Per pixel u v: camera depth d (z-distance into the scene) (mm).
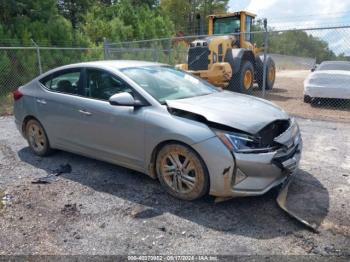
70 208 3715
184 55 15562
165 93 4219
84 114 4523
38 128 5344
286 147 3637
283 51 13695
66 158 5348
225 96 4441
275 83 17594
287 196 3896
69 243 3080
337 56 11266
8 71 12500
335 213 3494
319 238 3066
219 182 3463
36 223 3426
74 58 14852
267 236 3117
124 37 22406
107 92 4398
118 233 3223
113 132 4238
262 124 3523
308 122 7945
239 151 3387
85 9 24547
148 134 3887
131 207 3717
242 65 12031
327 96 9812
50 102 4977
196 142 3512
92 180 4461
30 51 13492
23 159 5379
